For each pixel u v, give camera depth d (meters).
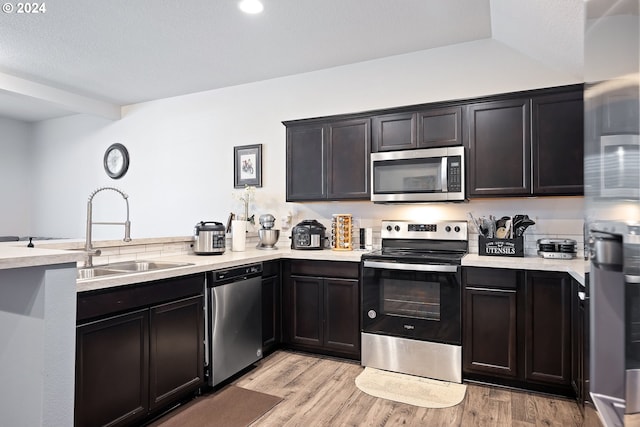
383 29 2.92
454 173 2.80
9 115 5.34
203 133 4.35
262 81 4.01
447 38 3.08
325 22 2.80
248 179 4.04
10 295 1.48
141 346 2.00
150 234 4.65
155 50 3.27
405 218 3.35
